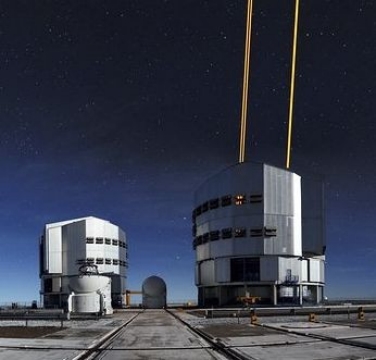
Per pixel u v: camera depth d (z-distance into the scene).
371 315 52.25
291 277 80.81
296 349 22.30
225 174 84.56
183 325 40.44
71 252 107.25
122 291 114.31
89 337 29.20
